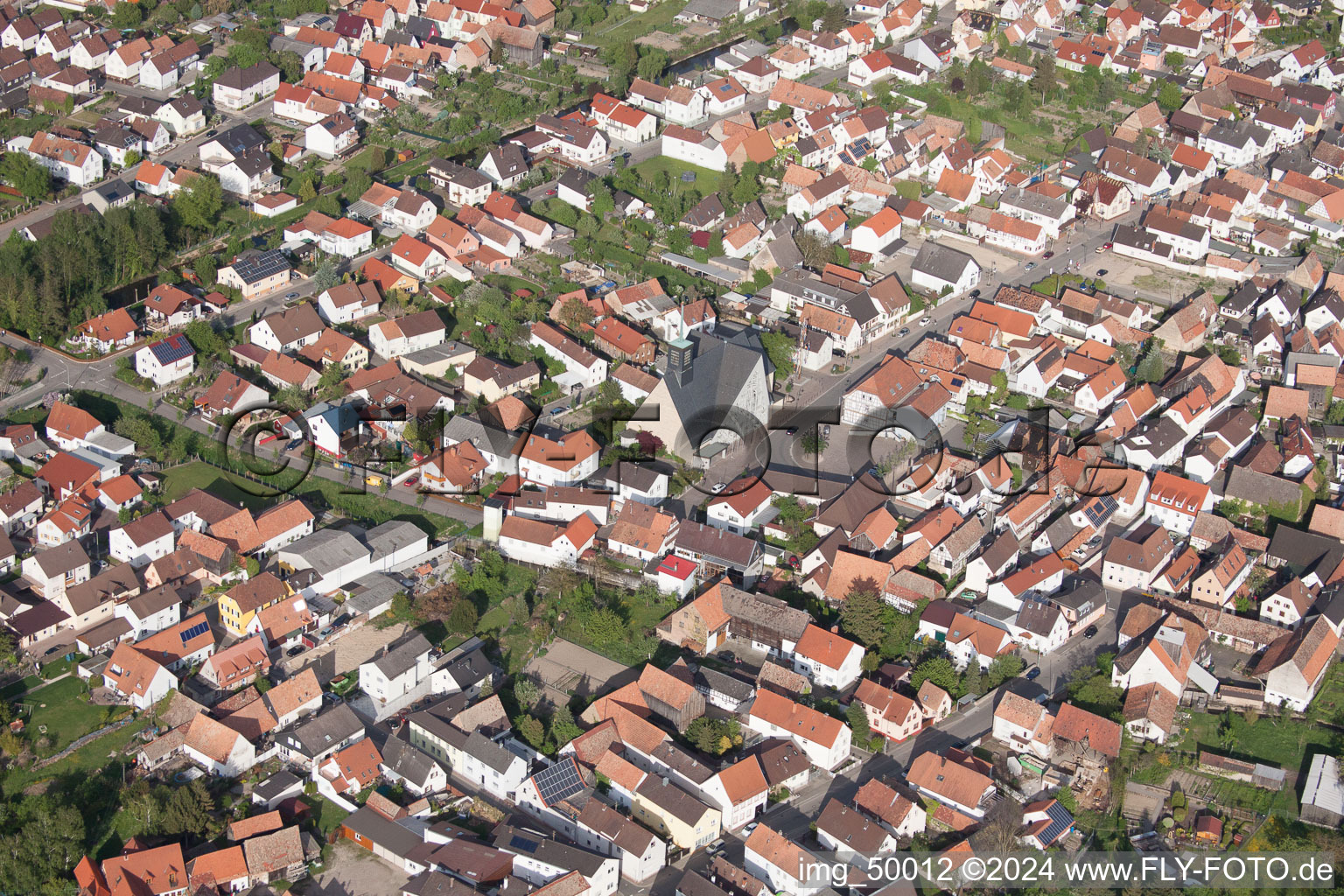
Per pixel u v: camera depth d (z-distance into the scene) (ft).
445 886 614.75
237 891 629.10
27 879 620.90
